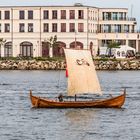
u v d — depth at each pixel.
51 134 100.94
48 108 127.38
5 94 160.25
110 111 123.94
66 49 129.00
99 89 129.88
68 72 128.62
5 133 101.56
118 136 99.38
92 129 105.25
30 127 107.00
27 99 147.25
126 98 149.25
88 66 129.38
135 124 110.19
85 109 125.56
